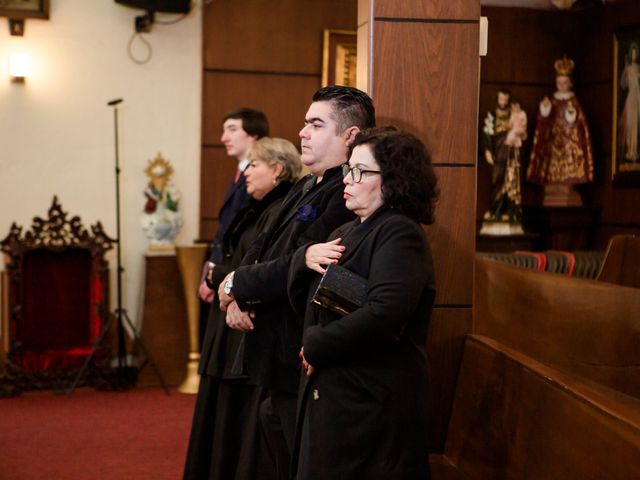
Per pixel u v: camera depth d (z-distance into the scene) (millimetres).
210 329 3637
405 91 3123
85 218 6590
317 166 2895
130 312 6688
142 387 6340
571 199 7148
